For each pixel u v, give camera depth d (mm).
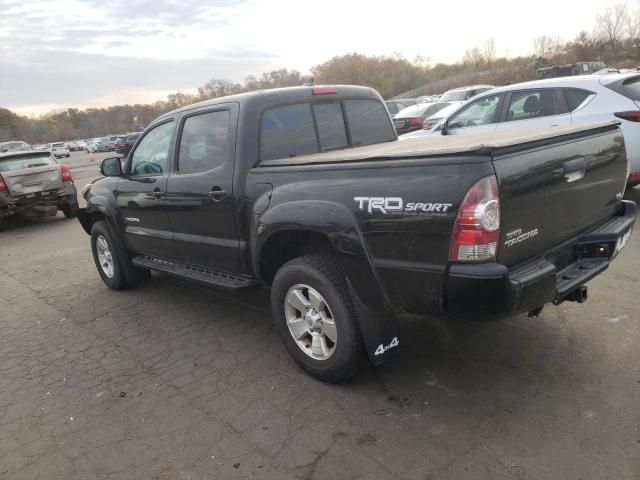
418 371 3494
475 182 2490
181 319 4852
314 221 3133
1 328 5051
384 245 2861
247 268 3965
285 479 2596
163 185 4531
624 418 2816
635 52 49062
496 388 3215
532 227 2793
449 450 2693
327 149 4293
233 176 3816
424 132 8430
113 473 2758
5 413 3459
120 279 5750
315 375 3475
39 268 7348
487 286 2525
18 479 2779
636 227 6199
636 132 6207
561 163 2939
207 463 2766
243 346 4152
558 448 2635
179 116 4465
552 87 6922
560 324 3939
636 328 3766
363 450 2754
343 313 3156
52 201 11234
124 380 3771
